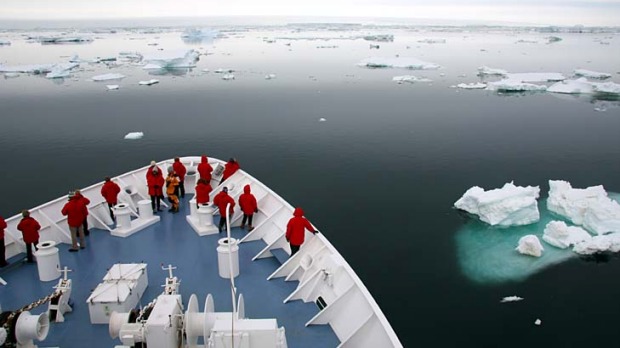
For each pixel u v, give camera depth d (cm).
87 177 2739
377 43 15388
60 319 632
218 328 432
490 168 2938
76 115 4394
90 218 974
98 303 620
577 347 1328
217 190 1097
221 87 6112
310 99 5203
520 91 5844
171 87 6147
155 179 1045
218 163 1277
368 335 572
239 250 875
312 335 620
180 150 3294
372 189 2578
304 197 2456
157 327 459
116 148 3344
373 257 1838
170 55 8344
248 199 934
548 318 1465
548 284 1670
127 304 632
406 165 2983
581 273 1742
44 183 2644
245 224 980
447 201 2423
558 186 2341
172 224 996
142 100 5184
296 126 3962
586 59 9825
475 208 2233
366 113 4472
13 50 12556
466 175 2812
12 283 751
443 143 3469
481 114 4462
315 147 3369
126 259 836
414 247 1925
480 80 6750
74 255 851
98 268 802
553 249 1934
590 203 2109
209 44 15000
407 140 3541
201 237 929
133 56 9769
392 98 5275
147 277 732
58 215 953
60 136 3647
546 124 4053
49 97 5356
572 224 2181
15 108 4688
